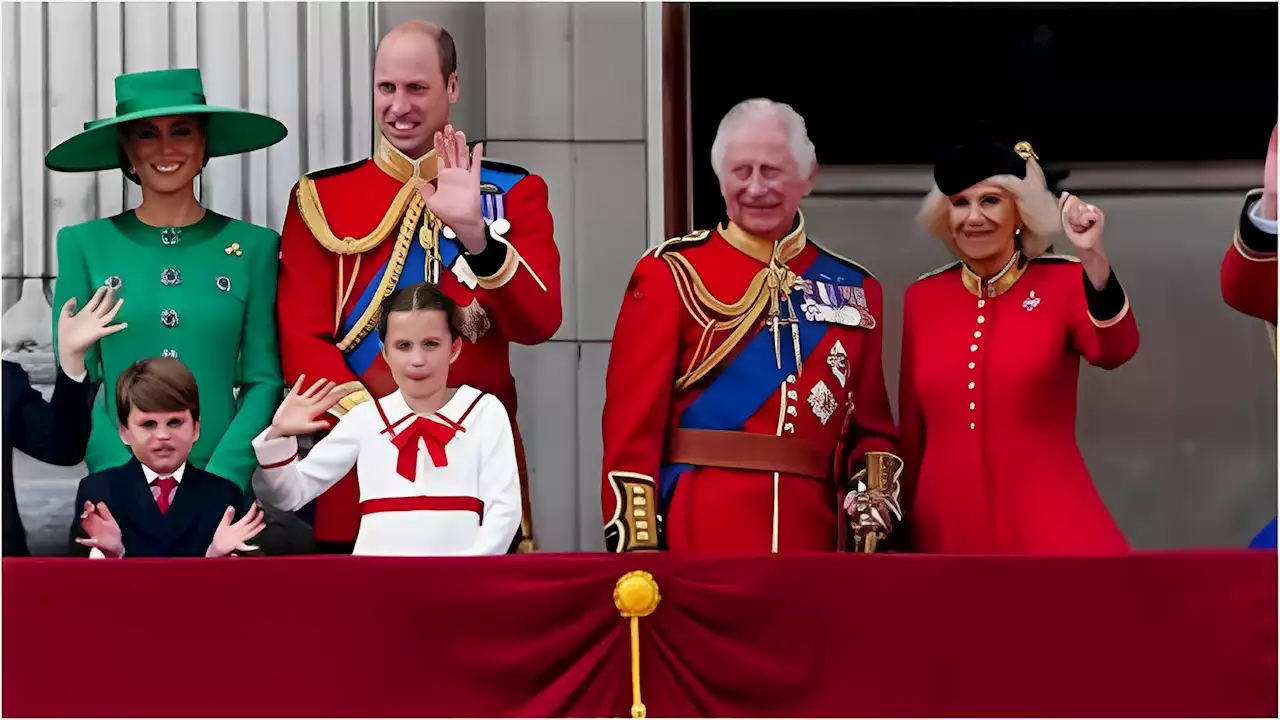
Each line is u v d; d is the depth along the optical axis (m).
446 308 11.66
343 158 13.31
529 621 10.53
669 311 12.02
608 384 12.09
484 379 12.08
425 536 11.31
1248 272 12.05
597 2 13.39
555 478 13.07
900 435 12.53
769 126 12.23
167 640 10.36
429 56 12.34
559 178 13.29
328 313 12.15
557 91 13.31
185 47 13.36
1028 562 10.70
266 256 12.19
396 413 11.59
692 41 13.55
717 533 11.79
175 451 11.63
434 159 12.45
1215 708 10.64
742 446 11.92
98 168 12.56
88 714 10.27
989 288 12.32
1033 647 10.64
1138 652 10.65
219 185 13.16
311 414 11.41
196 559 10.45
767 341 12.09
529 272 11.80
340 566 10.48
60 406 11.80
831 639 10.63
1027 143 12.27
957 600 10.67
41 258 13.19
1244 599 10.70
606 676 10.59
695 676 10.61
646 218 13.35
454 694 10.45
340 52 13.38
